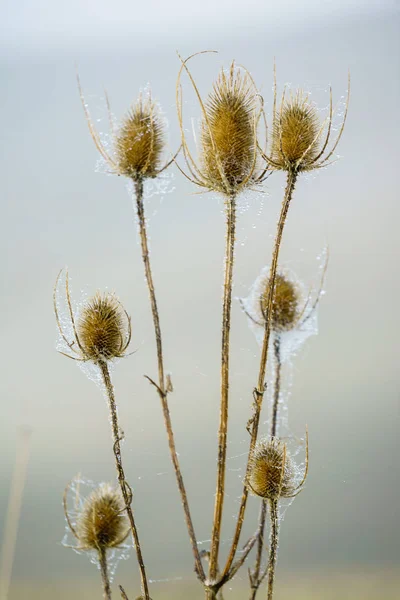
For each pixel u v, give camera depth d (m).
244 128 1.24
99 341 1.24
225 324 1.23
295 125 1.24
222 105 1.24
